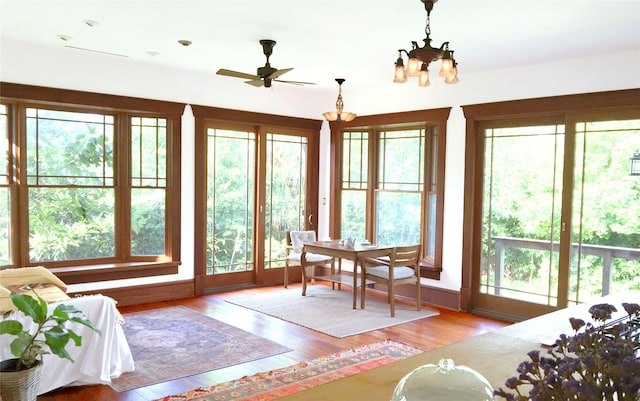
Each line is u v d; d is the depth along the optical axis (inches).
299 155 293.4
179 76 243.0
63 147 220.8
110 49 202.5
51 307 133.3
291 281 293.0
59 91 209.9
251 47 193.6
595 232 196.4
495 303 228.1
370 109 272.7
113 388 141.1
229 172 269.1
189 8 148.2
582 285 200.4
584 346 45.0
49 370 134.3
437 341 187.5
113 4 146.2
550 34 165.9
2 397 115.7
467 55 194.9
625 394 37.9
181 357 166.2
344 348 177.6
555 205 207.9
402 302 247.6
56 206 219.9
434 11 145.4
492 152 227.6
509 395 43.6
